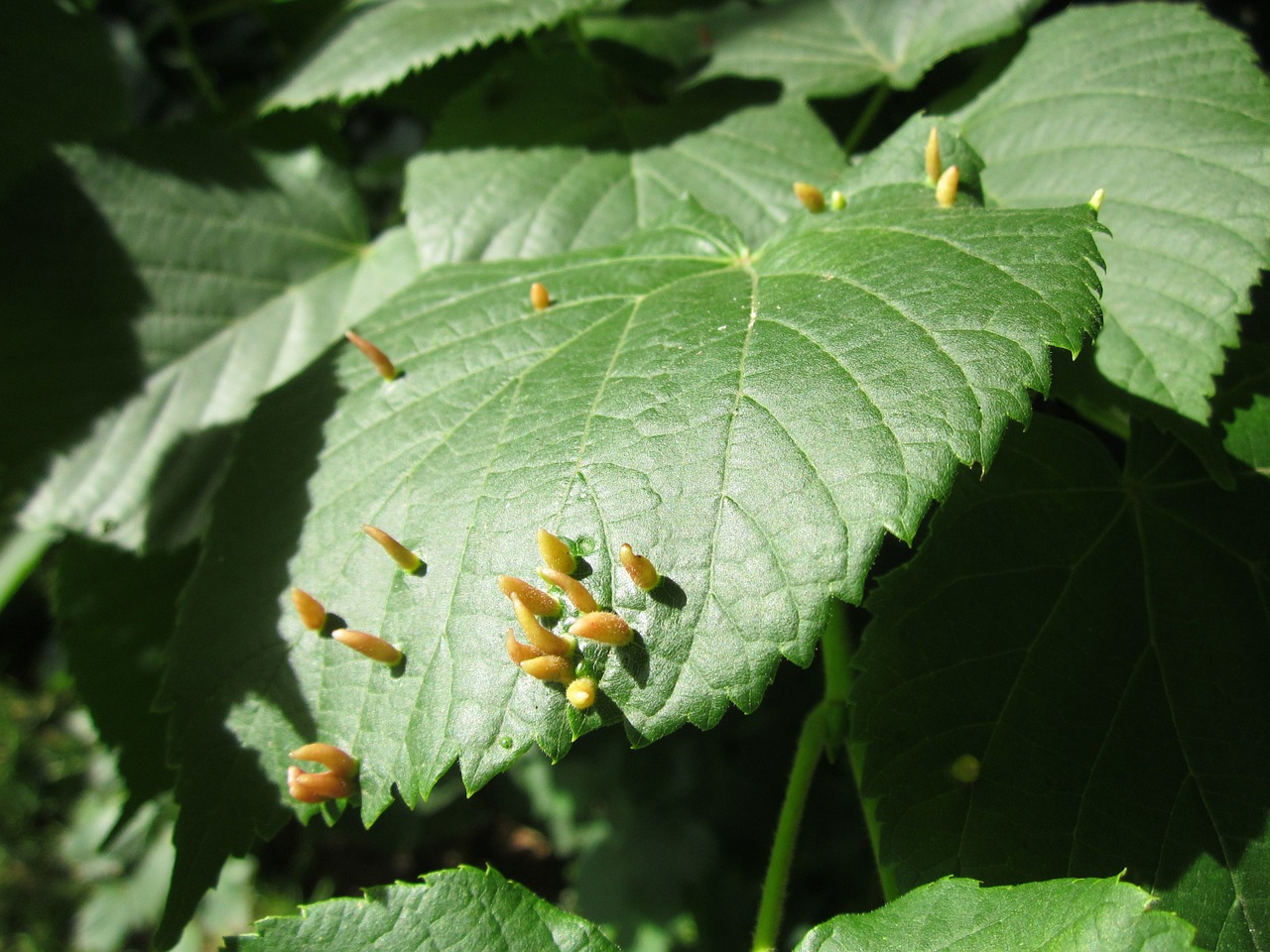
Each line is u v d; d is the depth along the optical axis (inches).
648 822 16.2
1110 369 6.7
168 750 6.1
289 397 7.0
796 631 5.0
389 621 5.8
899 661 6.2
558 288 6.9
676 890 15.7
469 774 5.3
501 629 5.5
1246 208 6.8
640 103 9.8
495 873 5.8
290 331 9.3
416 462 6.2
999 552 6.5
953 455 5.1
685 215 7.4
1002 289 5.5
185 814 6.0
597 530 5.4
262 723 6.0
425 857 22.4
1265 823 5.8
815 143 8.6
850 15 9.6
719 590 5.1
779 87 9.1
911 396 5.2
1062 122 7.8
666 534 5.3
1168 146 7.3
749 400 5.5
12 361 8.8
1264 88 7.3
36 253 8.9
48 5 10.4
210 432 9.0
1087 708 6.1
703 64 9.6
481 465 5.9
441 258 8.4
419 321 7.1
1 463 8.7
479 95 9.0
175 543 8.9
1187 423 6.5
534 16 8.4
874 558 5.0
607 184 8.5
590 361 6.2
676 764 15.9
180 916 5.8
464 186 8.6
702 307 6.2
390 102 9.9
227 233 9.3
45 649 24.0
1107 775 6.0
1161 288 6.9
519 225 8.4
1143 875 5.8
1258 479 6.6
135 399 9.0
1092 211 5.8
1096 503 6.6
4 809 22.2
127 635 10.1
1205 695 6.1
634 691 5.1
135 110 14.2
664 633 5.2
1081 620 6.3
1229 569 6.5
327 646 6.0
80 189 9.0
